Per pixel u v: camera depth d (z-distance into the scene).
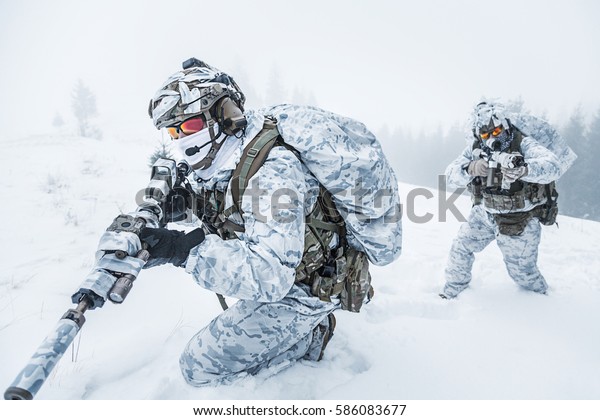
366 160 1.78
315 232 1.82
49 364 1.21
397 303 3.26
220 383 2.00
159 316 2.69
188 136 1.64
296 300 1.91
